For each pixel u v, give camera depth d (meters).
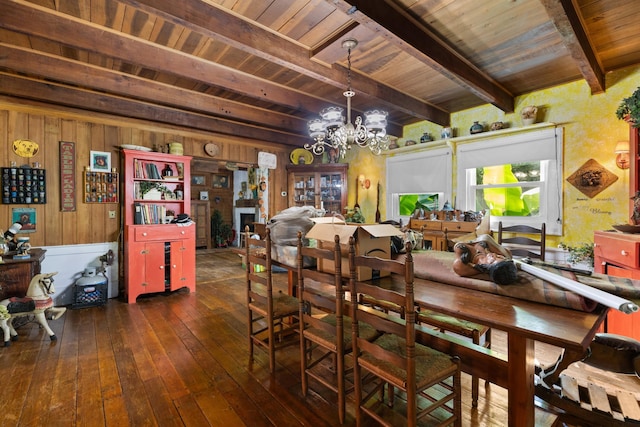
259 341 2.26
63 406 1.75
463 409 1.75
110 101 3.59
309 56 2.60
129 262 3.68
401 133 5.13
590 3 2.02
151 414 1.69
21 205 3.46
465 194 4.22
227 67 2.96
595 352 1.41
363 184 5.74
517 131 3.67
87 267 3.79
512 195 3.91
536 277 1.43
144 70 3.02
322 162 6.25
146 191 4.08
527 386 1.21
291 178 6.12
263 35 2.29
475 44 2.51
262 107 4.20
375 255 1.82
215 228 8.78
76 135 3.78
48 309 2.73
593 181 3.17
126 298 3.77
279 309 2.18
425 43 2.31
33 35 2.04
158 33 2.36
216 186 8.98
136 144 4.28
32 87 3.11
